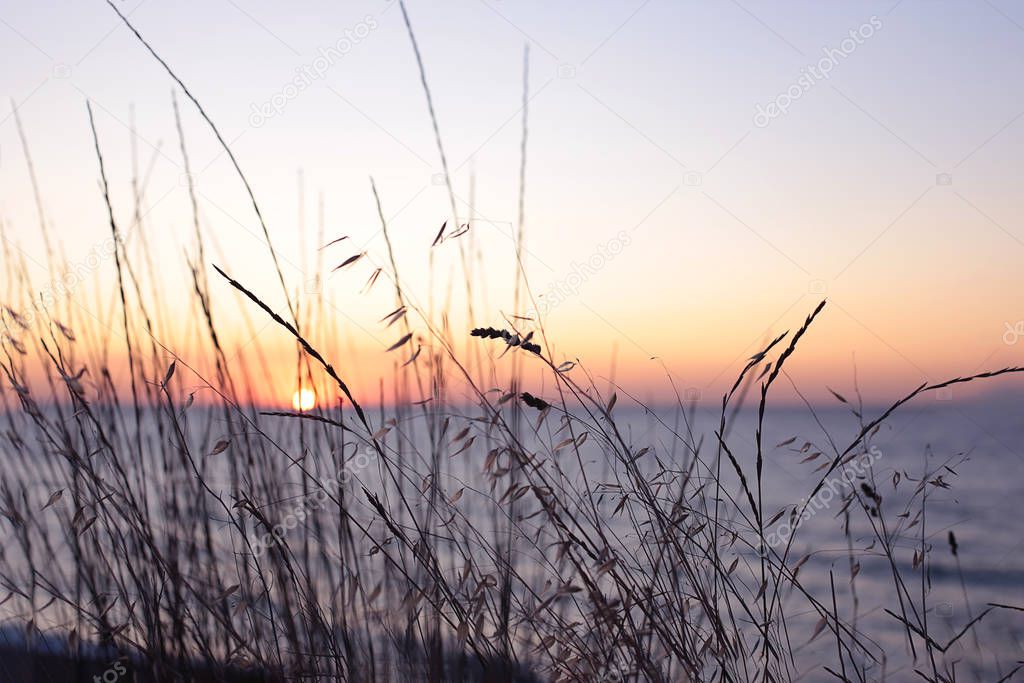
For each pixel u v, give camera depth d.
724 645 1.63
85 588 1.92
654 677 1.53
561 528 1.52
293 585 1.70
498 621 1.60
